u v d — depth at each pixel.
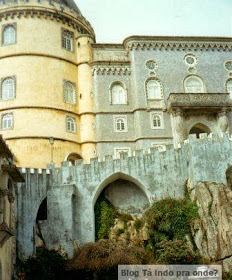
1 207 28.69
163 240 35.19
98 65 54.50
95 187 39.69
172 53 55.31
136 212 40.91
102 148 51.12
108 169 40.34
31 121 49.75
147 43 55.09
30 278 33.72
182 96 50.69
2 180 29.14
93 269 33.75
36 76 51.59
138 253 34.44
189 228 36.47
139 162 40.66
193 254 34.28
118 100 53.69
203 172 39.41
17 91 50.81
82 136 52.06
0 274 28.12
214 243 35.12
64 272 34.78
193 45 55.91
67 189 38.88
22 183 38.53
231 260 34.12
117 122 52.50
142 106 52.28
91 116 52.62
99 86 53.75
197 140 40.50
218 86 54.84
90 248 34.84
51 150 49.25
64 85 52.81
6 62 52.16
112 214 40.06
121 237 38.34
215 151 40.31
